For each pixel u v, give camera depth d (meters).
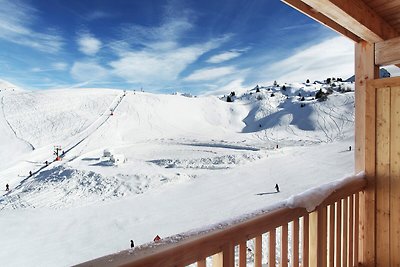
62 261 12.01
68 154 37.91
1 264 11.95
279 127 58.16
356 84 2.80
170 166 30.14
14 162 35.41
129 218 16.92
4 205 21.39
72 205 20.66
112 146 42.19
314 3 1.78
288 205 1.63
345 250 2.31
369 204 2.66
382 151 2.61
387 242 2.55
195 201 19.05
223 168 28.19
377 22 2.34
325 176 22.56
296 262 1.67
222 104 78.88
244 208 16.73
